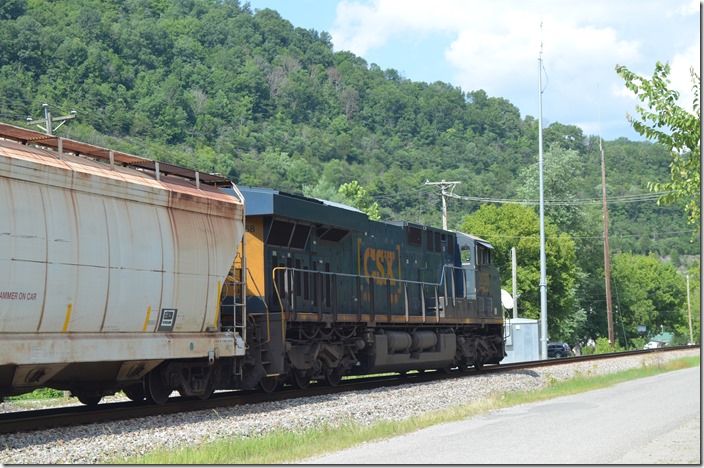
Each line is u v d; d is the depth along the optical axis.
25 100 114.44
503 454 12.12
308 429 15.00
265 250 21.20
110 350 15.42
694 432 14.16
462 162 195.00
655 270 128.00
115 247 15.59
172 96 146.62
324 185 92.44
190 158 115.06
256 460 12.27
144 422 15.56
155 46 170.00
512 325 49.38
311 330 22.64
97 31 154.12
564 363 38.38
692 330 128.38
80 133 97.81
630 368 35.59
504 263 75.62
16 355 13.52
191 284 17.62
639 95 15.20
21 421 14.55
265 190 21.17
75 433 14.15
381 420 16.59
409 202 149.12
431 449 12.81
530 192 89.06
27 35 128.12
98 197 15.47
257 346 20.42
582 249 91.00
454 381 25.58
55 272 14.23
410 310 28.64
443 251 32.28
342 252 25.00
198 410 17.78
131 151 103.88
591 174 190.62
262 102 178.38
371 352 25.45
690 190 14.91
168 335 17.08
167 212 17.27
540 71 45.06
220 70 175.50
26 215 13.79
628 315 115.56
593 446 12.77
